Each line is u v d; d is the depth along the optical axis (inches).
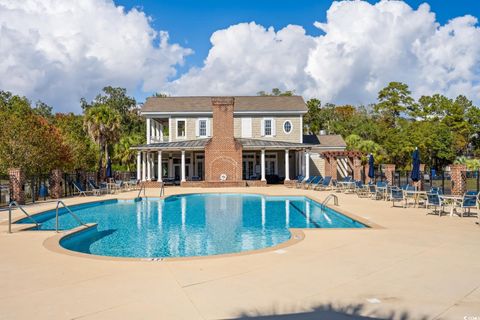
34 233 457.7
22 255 339.6
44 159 1073.5
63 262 313.9
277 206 879.7
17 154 1008.9
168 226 608.1
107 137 1598.2
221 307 210.4
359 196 979.3
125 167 1952.5
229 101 1423.5
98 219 681.6
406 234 427.2
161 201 973.8
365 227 511.5
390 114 2751.0
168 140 1702.8
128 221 660.1
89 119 1565.0
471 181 1561.3
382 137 2375.7
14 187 805.9
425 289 239.1
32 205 790.5
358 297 225.5
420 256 325.4
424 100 2687.0
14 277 271.6
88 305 214.7
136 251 435.2
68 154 1254.9
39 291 240.2
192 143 1508.4
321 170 1728.6
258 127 1627.7
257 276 269.3
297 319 193.3
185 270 286.5
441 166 2183.8
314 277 266.1
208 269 288.8
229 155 1421.0
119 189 1241.4
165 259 320.2
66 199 922.7
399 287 243.3
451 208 641.6
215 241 491.2
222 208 845.2
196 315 199.0
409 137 2110.0
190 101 1686.8
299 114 1628.9
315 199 896.9
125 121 2898.6
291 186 1378.0
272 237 517.3
